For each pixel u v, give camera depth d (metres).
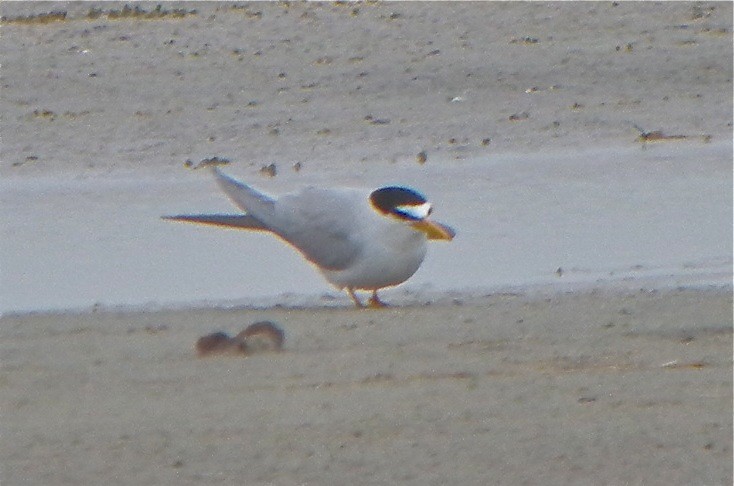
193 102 23.67
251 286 14.67
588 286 14.20
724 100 24.28
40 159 20.88
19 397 10.15
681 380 10.24
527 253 15.81
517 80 25.30
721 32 28.19
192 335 12.20
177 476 8.41
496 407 9.65
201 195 19.03
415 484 8.23
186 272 15.25
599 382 10.23
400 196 13.88
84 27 27.47
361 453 8.77
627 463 8.53
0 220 17.70
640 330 11.95
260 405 9.77
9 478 8.44
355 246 13.84
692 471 8.41
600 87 25.05
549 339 11.67
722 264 15.12
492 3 29.62
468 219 17.50
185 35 27.23
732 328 11.98
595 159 20.94
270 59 26.03
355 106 23.75
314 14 28.89
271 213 14.70
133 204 18.55
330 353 11.33
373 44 27.00
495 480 8.29
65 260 15.69
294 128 22.58
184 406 9.82
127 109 23.30
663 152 21.31
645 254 15.64
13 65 25.36
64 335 12.20
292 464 8.54
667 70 26.00
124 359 11.24
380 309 13.44
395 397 9.91
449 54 26.59
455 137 22.27
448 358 11.04
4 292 14.37
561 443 8.88
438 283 14.70
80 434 9.23
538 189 19.12
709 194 18.72
